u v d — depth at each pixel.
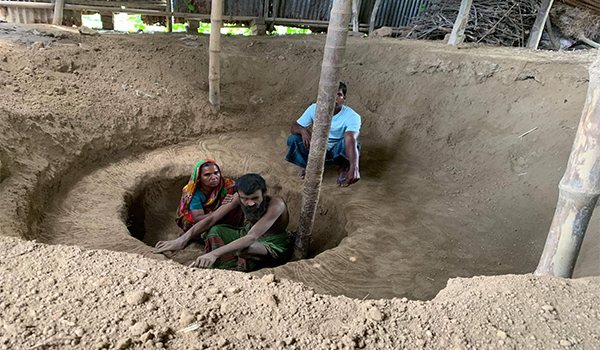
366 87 6.63
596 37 9.08
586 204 2.20
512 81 5.59
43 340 1.67
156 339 1.74
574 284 2.22
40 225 3.55
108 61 5.95
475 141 5.45
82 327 1.77
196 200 4.35
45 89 4.93
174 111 5.88
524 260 3.76
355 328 1.92
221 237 3.95
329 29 3.13
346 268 3.54
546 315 1.99
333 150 5.02
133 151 5.33
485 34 8.00
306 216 3.87
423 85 6.25
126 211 4.28
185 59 6.61
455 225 4.30
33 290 1.96
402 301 2.17
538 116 5.15
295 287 2.25
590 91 2.11
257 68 6.95
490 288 2.25
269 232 3.99
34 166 3.78
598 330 1.90
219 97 6.21
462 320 1.99
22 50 5.38
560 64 5.36
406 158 5.78
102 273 2.18
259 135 6.24
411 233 4.14
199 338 1.78
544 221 4.13
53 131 4.34
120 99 5.50
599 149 2.09
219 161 5.49
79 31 6.50
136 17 9.46
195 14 8.07
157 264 2.35
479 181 5.04
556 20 8.98
